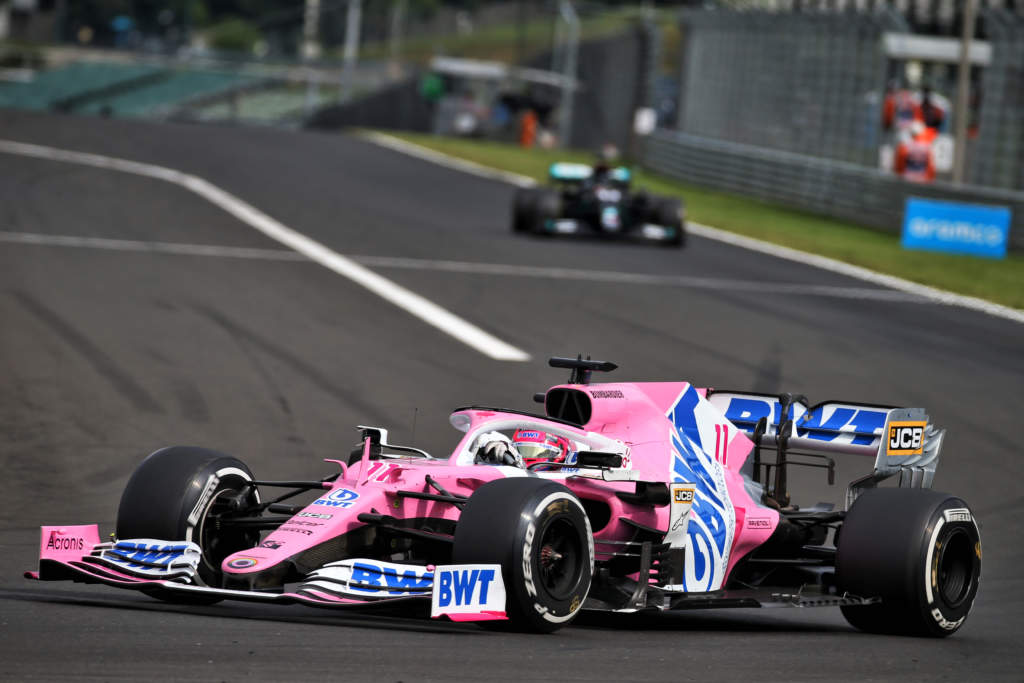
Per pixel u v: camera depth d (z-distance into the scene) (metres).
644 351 61.50
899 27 149.00
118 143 162.50
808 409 29.06
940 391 57.31
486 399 50.25
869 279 93.62
